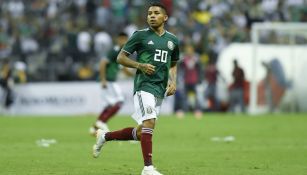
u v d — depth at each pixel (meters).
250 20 119.00
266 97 98.31
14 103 98.88
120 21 120.44
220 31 112.38
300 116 89.38
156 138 57.78
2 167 37.12
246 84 99.88
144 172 32.03
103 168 36.88
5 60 103.38
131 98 97.38
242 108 97.69
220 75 99.50
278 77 98.62
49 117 89.81
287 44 99.25
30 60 109.62
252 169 36.53
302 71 98.56
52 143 52.75
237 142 53.94
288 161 40.47
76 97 99.06
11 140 55.69
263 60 98.75
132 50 33.28
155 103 33.09
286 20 120.12
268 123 76.44
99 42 108.56
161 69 33.25
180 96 97.19
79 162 39.75
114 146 49.91
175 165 38.44
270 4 121.88
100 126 60.03
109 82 60.62
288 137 58.84
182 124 75.00
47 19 121.38
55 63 106.19
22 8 126.31
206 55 106.69
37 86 99.25
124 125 73.88
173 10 120.12
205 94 98.44
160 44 33.25
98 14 119.94
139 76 33.25
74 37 109.31
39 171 35.47
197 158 42.16
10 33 119.75
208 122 78.25
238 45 100.44
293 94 98.69
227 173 34.81
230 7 121.56
